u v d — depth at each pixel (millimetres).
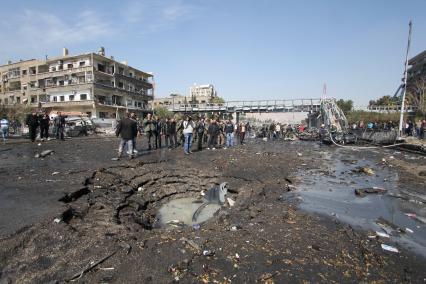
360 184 8516
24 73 52656
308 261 3709
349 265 3654
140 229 5754
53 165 9680
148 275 3299
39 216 4918
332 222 5223
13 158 11094
